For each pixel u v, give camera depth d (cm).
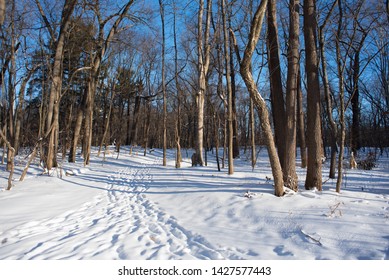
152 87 3294
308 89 766
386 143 2520
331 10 761
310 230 474
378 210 541
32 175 1248
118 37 1938
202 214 639
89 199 851
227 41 1199
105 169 1722
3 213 656
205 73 1720
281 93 857
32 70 1507
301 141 1402
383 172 1232
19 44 1456
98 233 534
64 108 2545
